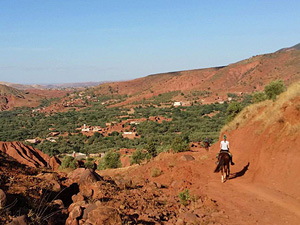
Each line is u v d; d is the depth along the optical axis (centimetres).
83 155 9712
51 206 692
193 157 1833
